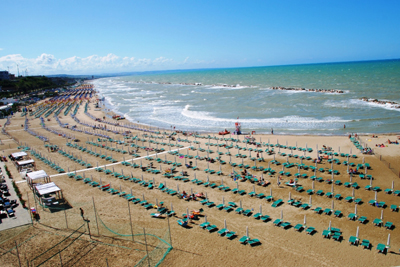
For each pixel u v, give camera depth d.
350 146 43.78
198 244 21.89
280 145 45.53
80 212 27.41
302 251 20.62
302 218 24.81
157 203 28.31
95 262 20.14
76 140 57.47
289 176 33.81
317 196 28.67
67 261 20.41
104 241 22.59
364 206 26.27
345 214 25.09
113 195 31.03
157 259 20.30
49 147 50.81
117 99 143.75
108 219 25.94
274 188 30.91
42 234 23.83
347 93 103.06
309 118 67.69
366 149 40.53
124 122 78.44
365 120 62.22
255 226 23.95
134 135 60.31
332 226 23.47
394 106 74.06
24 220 25.97
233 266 19.42
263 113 77.50
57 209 28.14
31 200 30.03
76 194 31.61
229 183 32.78
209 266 19.47
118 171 38.38
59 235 23.59
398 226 22.92
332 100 89.69
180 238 22.75
